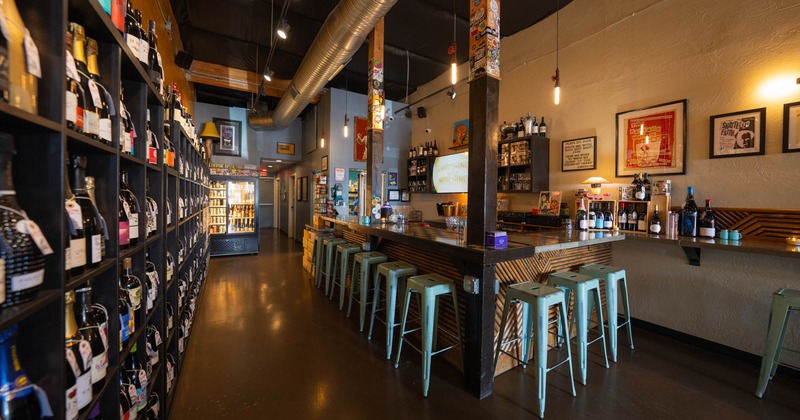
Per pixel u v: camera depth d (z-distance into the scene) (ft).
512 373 8.36
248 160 28.27
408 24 15.42
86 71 3.38
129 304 4.40
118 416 3.80
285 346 9.66
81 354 2.98
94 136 3.33
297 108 20.16
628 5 11.82
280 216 42.06
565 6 13.96
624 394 7.40
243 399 7.17
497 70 7.95
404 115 25.59
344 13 10.54
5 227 2.14
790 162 8.50
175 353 7.48
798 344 8.26
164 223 6.04
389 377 8.10
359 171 24.27
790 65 8.48
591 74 13.03
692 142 10.27
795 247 7.41
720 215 9.62
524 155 14.84
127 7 4.57
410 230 11.01
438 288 7.77
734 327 9.27
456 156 20.39
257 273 18.47
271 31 16.25
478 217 7.82
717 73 9.73
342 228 17.19
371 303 13.05
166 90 7.91
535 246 7.81
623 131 12.01
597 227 11.59
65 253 2.67
